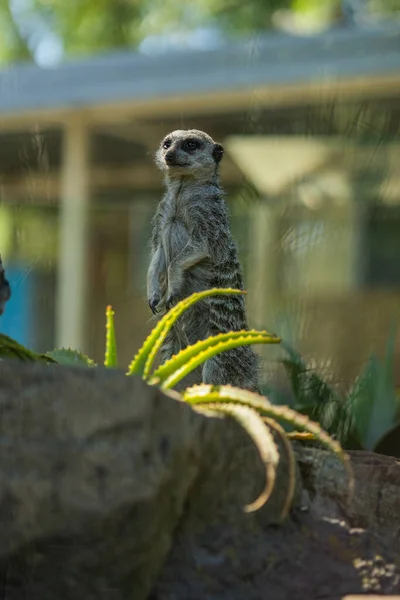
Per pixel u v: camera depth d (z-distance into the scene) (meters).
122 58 18.67
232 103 18.48
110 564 3.83
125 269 25.73
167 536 4.05
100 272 25.55
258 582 4.27
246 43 17.80
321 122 18.94
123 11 37.28
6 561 3.77
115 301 25.02
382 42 16.80
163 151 9.12
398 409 9.57
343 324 19.41
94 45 37.44
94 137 21.78
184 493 4.08
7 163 24.00
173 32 37.81
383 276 21.41
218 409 4.27
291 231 22.09
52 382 3.92
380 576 4.40
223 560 4.26
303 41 17.33
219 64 17.89
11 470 3.75
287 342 11.80
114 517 3.73
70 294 20.28
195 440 4.07
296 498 4.64
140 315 24.33
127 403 3.91
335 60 17.11
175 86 18.22
